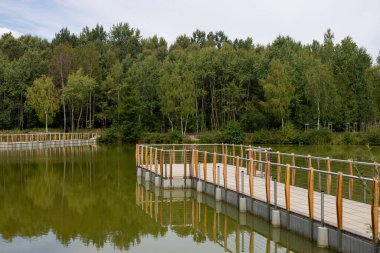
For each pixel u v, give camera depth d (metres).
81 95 56.09
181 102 52.69
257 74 57.75
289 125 48.03
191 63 60.03
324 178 19.22
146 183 19.45
